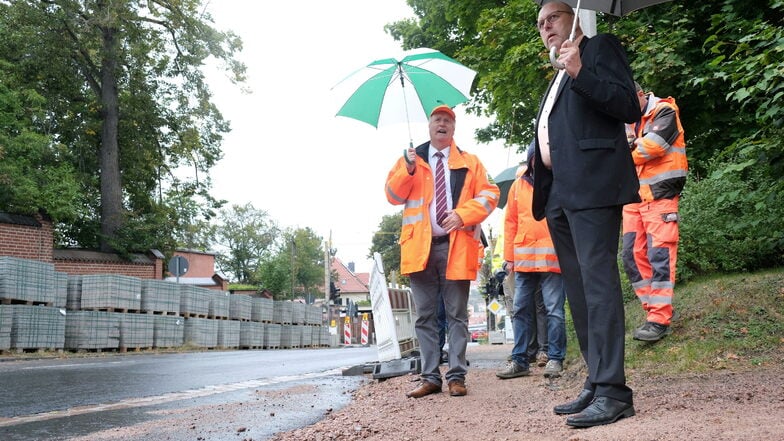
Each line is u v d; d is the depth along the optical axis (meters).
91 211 29.17
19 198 21.06
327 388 6.25
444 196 4.98
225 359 12.55
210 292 23.20
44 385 7.00
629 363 4.85
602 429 2.80
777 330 4.68
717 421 2.64
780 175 6.00
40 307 15.39
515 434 3.04
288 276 60.16
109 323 17.09
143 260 28.02
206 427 4.09
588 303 3.11
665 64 8.20
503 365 7.94
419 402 4.57
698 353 4.63
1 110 22.84
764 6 7.96
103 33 28.19
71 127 28.61
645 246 5.28
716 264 6.35
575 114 3.23
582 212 3.15
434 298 5.05
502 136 20.70
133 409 5.06
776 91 5.79
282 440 3.54
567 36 3.46
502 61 12.61
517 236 5.95
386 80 5.64
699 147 8.68
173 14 29.84
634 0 4.11
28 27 26.17
